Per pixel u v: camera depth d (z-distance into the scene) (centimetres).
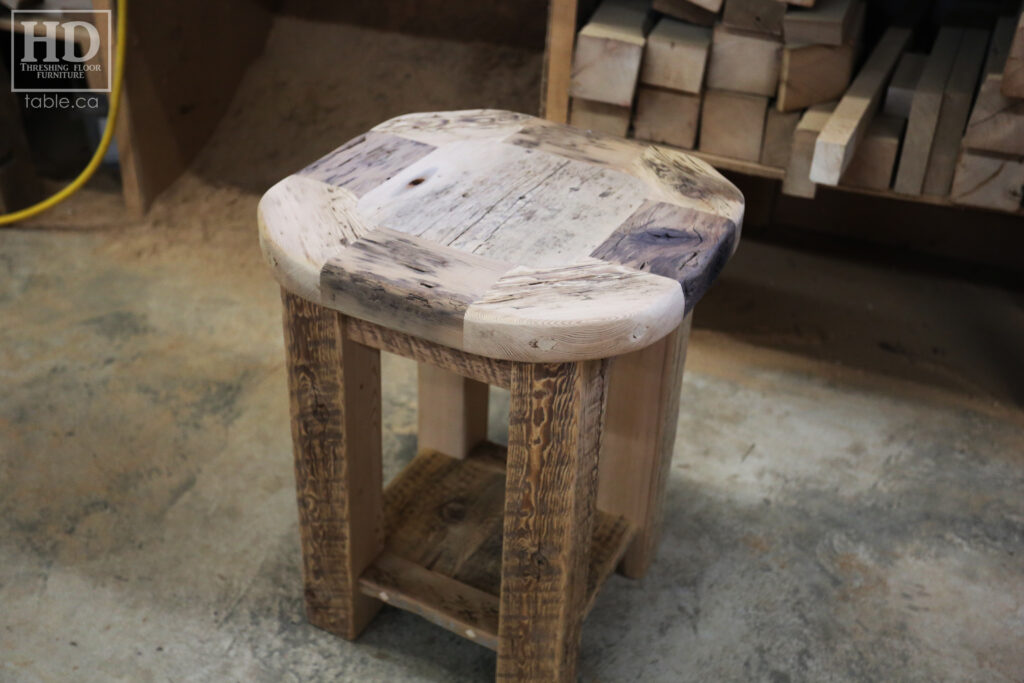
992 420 199
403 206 126
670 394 144
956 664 150
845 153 160
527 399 112
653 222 125
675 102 188
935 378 211
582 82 187
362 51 273
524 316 104
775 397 205
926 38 218
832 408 202
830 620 157
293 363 127
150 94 246
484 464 169
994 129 166
